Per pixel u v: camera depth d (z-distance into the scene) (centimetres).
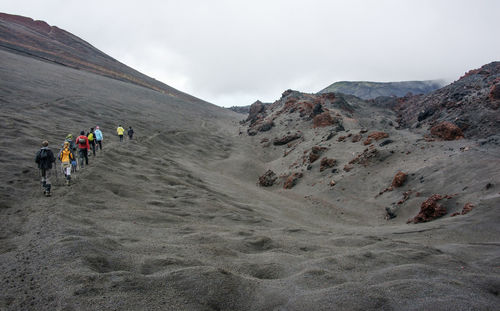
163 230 826
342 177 2167
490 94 3044
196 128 4822
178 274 515
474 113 2905
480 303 460
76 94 3956
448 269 621
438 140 2392
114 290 452
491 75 4278
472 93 3738
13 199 884
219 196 1576
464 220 1023
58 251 560
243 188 2250
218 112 9119
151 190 1309
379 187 1884
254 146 4316
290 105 5528
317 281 546
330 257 673
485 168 1459
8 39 7419
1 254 562
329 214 1691
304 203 1953
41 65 5528
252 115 6425
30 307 408
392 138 2542
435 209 1259
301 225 1315
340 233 1105
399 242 823
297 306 463
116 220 857
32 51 7275
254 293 501
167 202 1176
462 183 1420
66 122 2431
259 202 1788
